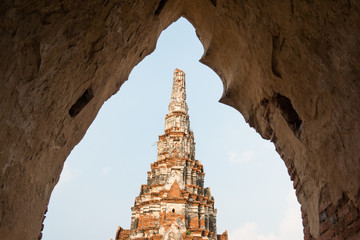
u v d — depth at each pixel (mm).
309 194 5102
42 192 4398
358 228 3582
